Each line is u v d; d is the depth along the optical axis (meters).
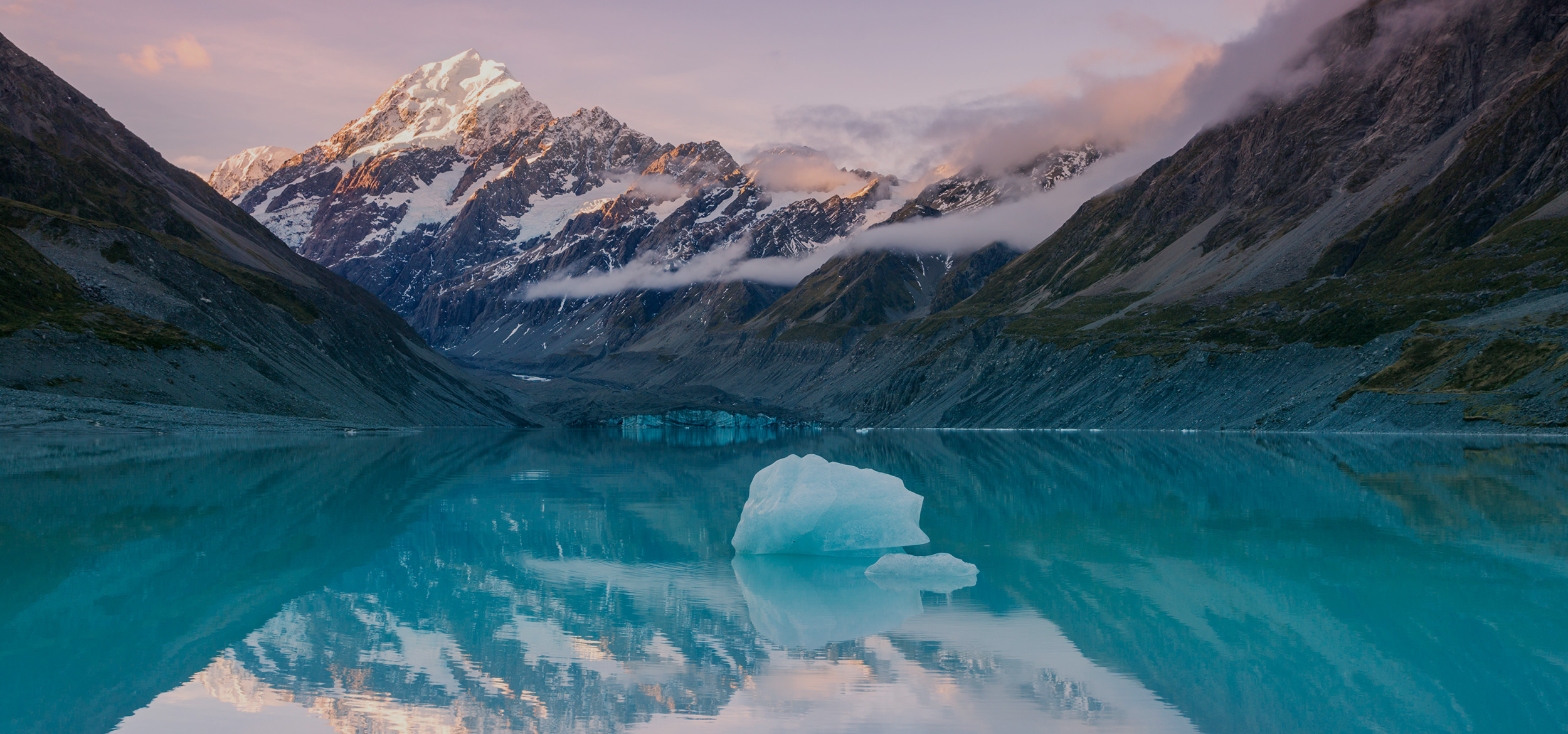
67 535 28.83
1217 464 61.66
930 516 36.16
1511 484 45.09
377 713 13.34
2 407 88.88
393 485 48.34
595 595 21.83
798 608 20.47
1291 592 21.42
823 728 12.90
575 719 13.23
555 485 51.03
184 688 14.38
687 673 15.48
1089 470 59.03
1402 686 14.41
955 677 15.21
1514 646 16.62
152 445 72.81
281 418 112.81
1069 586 22.48
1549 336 107.00
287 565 24.80
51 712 13.17
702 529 33.78
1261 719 13.05
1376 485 45.25
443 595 21.47
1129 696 14.13
